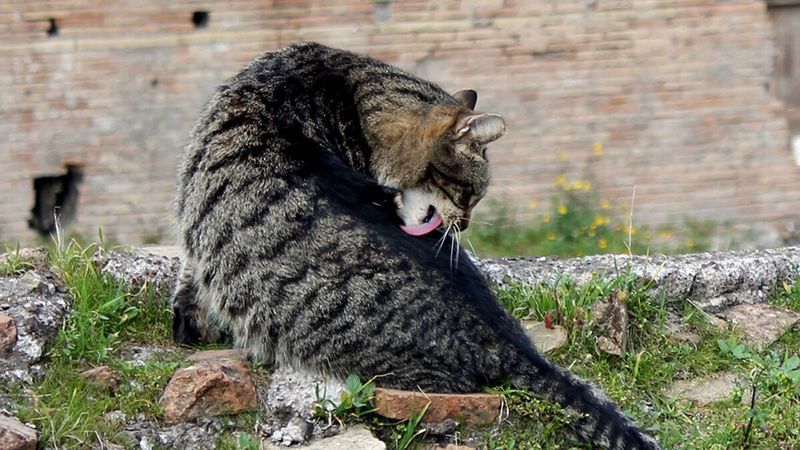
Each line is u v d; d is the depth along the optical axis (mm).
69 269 6168
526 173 14508
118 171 13945
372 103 6180
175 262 6434
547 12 14312
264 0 13930
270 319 5586
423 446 5434
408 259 5551
